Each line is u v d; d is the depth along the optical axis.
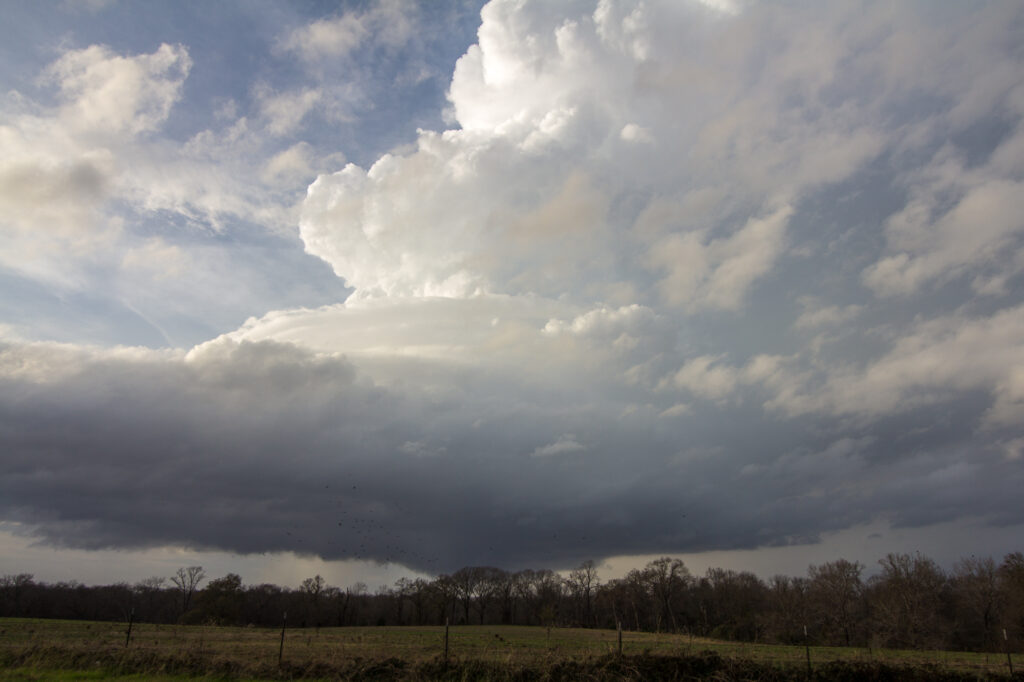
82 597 114.44
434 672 26.75
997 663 32.22
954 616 77.69
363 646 38.69
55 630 51.00
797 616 84.19
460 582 145.75
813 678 27.14
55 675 26.34
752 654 31.55
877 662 28.62
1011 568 72.06
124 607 116.50
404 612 138.88
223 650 32.50
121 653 28.86
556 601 136.38
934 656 36.78
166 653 28.92
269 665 27.52
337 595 129.25
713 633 68.50
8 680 25.38
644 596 108.31
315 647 37.19
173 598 119.19
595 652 29.00
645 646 36.12
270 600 122.38
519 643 45.12
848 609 87.00
